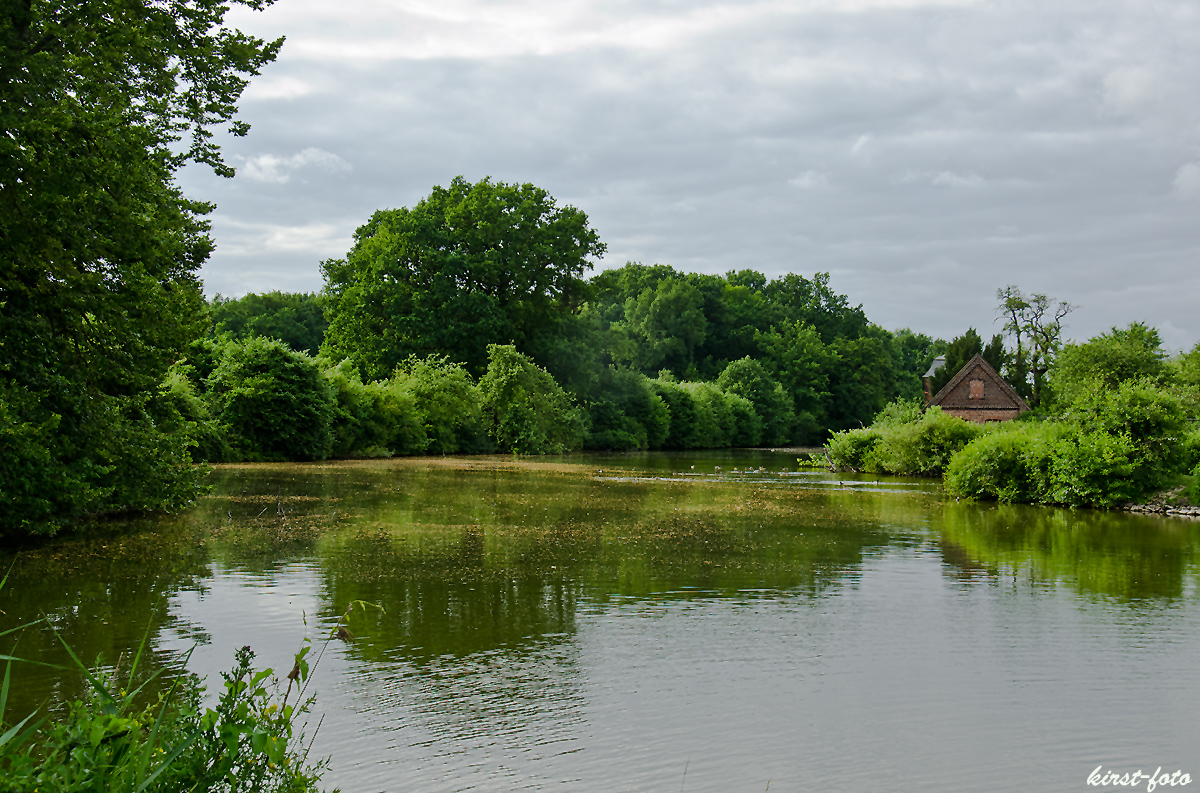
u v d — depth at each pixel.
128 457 16.88
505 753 6.69
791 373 102.12
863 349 107.75
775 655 9.43
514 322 61.25
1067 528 20.67
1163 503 24.95
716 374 102.00
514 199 61.47
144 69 15.48
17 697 7.38
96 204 13.38
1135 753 6.95
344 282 61.66
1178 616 11.45
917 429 40.34
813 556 15.89
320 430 39.44
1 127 12.28
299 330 84.94
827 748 6.94
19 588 11.72
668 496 27.16
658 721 7.43
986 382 65.62
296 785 4.24
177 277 17.17
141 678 7.95
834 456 45.09
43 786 3.43
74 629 9.70
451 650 9.35
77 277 13.80
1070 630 10.68
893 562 15.38
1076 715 7.76
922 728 7.39
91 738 3.58
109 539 15.80
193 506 20.73
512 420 54.78
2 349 14.41
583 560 14.82
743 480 35.44
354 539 16.39
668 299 99.62
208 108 17.00
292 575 12.90
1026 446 27.45
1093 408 26.91
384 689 8.04
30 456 13.83
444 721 7.30
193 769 3.86
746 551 16.30
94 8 14.16
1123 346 50.78
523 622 10.59
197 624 10.02
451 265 56.94
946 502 27.17
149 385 17.23
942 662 9.28
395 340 58.12
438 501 23.48
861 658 9.39
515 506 22.89
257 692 4.36
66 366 15.46
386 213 63.16
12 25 13.59
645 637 10.06
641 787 6.17
